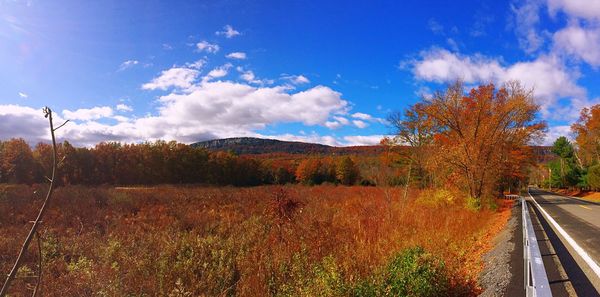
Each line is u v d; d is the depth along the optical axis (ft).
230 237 43.19
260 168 309.01
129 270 28.50
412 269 23.40
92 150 239.30
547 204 94.53
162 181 255.09
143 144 256.52
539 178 406.62
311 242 37.35
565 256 28.45
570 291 20.13
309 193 118.62
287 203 43.93
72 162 212.23
